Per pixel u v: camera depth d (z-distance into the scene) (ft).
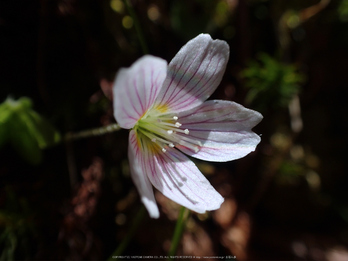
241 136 0.20
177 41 0.31
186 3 0.30
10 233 0.22
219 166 0.31
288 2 0.32
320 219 0.35
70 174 0.24
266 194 0.34
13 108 0.21
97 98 0.26
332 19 0.33
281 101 0.29
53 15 0.24
